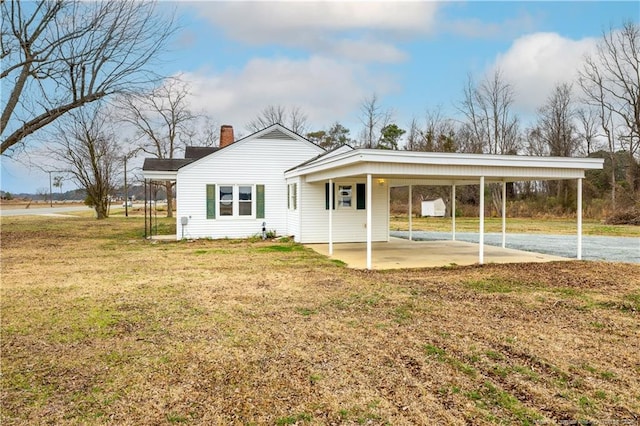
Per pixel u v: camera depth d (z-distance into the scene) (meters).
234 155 17.06
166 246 14.88
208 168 16.80
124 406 3.32
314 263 10.84
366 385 3.68
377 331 5.21
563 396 3.46
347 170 10.95
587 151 34.69
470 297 7.05
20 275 9.23
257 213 17.30
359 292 7.43
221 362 4.24
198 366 4.14
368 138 42.47
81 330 5.31
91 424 3.05
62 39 15.28
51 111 15.99
